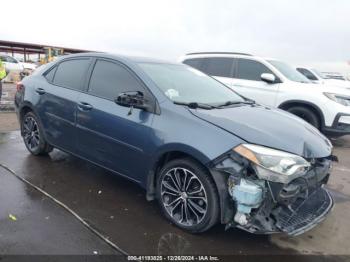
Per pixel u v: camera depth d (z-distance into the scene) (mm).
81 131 4406
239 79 8742
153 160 3633
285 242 3469
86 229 3441
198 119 3445
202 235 3469
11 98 12461
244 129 3322
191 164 3379
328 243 3514
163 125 3568
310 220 3350
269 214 3135
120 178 4777
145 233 3443
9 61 20703
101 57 4535
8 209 3711
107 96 4203
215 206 3264
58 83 4930
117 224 3578
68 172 4891
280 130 3498
